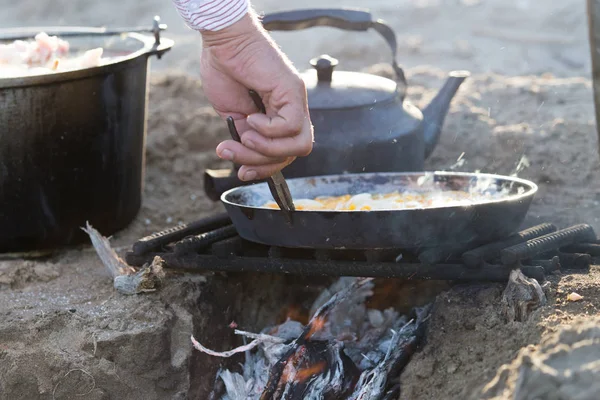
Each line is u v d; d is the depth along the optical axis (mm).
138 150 2721
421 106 3520
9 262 2439
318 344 2113
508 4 6879
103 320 2109
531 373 1530
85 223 2570
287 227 1941
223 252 2129
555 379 1489
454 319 1952
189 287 2232
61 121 2393
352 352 2203
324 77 2504
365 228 1894
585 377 1468
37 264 2428
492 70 4996
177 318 2166
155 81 4168
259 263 2109
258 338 2195
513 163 3098
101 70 2414
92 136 2475
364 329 2299
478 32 6227
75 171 2469
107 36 2994
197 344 2143
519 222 2041
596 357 1517
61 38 3088
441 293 2082
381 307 2326
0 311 2145
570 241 2127
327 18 2568
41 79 2305
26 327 2080
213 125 3520
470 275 1981
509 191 2188
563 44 5785
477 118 3455
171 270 2289
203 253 2270
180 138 3443
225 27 1567
